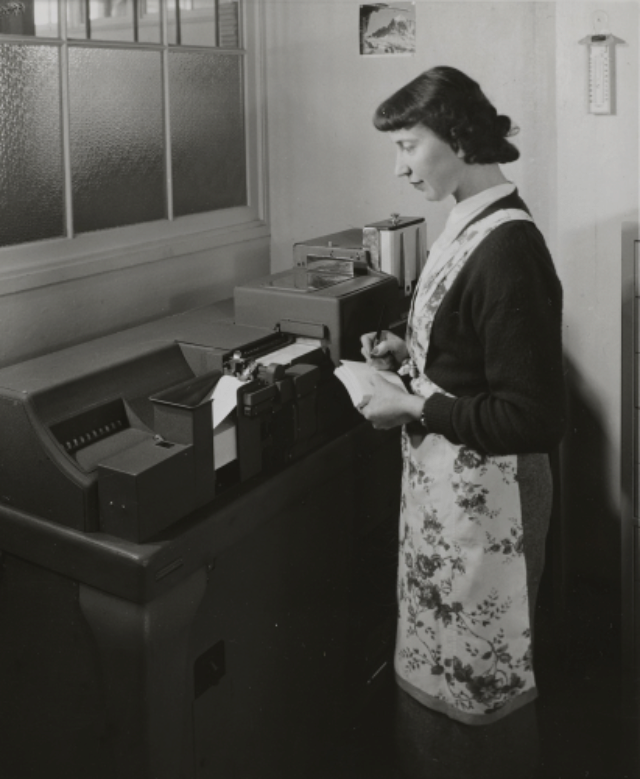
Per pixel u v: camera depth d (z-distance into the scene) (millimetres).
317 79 2900
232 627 1788
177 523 1627
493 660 1830
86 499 1567
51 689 1716
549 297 1595
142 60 2510
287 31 2910
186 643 1628
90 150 2375
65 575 1619
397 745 2072
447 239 1724
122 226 2496
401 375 1906
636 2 2312
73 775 1733
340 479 2119
